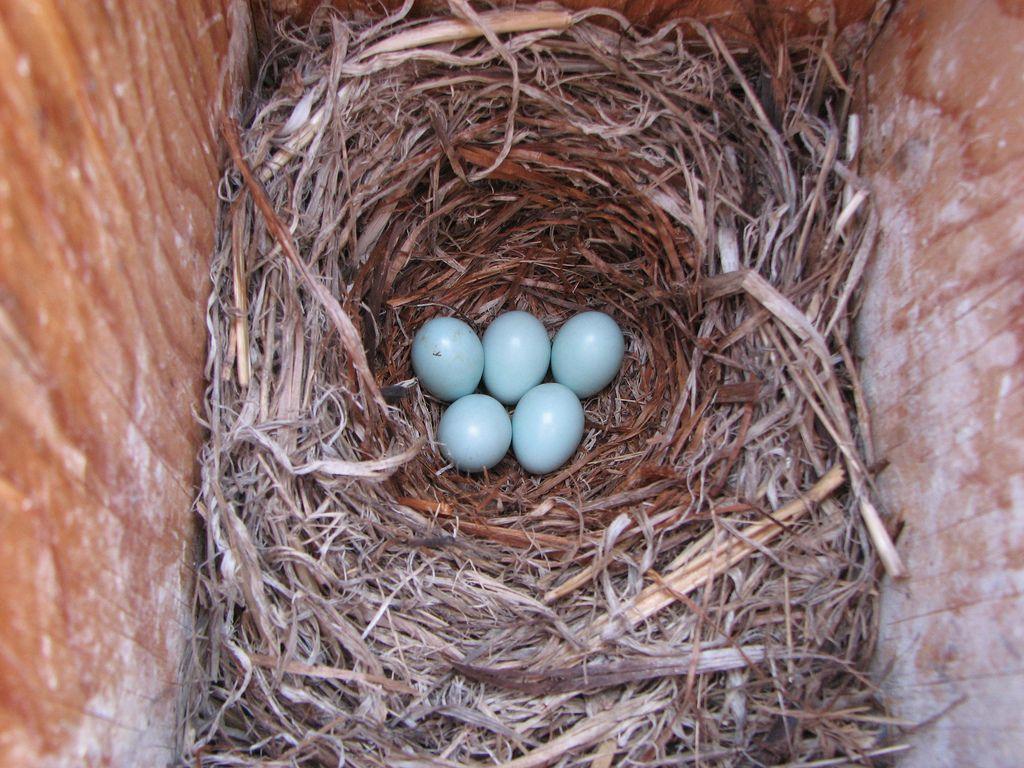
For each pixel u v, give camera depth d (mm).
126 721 93
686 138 144
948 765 109
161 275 103
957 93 115
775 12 132
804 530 134
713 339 151
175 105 105
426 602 138
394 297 168
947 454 113
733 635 130
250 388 126
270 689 118
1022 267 101
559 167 153
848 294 133
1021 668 98
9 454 70
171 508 108
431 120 144
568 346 176
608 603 137
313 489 134
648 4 131
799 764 117
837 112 141
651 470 148
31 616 74
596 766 122
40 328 75
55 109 77
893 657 122
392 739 121
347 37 130
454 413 169
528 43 134
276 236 120
